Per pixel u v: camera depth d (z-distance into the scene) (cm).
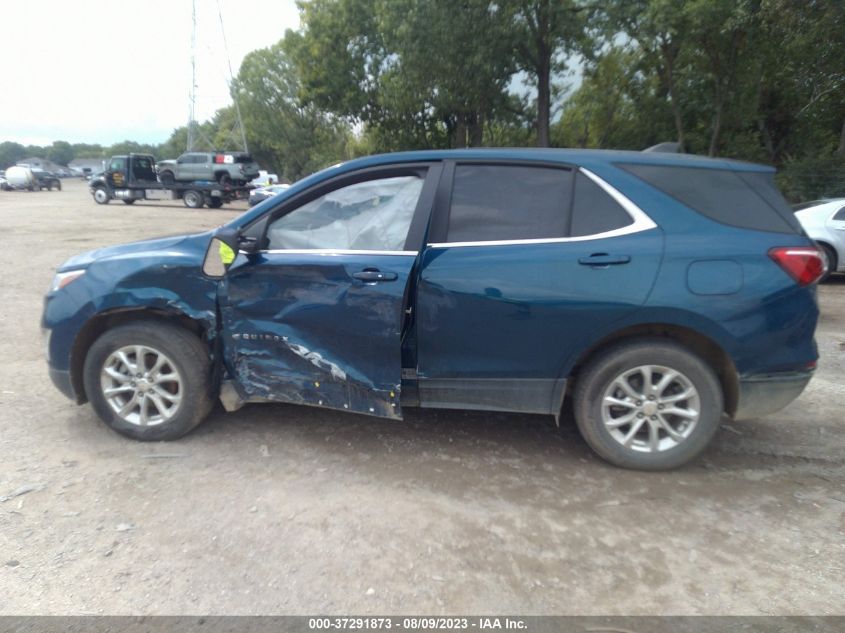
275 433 407
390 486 344
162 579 266
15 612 246
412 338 368
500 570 274
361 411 365
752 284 330
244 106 5862
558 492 339
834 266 1043
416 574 271
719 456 385
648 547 291
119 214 2433
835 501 334
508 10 1811
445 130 2859
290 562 278
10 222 1977
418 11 1803
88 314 381
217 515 313
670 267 333
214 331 379
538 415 443
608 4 1677
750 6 1600
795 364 341
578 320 340
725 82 2120
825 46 1769
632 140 2644
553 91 2430
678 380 346
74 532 297
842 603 255
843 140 2005
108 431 407
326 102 2766
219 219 2275
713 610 251
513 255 346
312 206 379
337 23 2569
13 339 629
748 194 348
